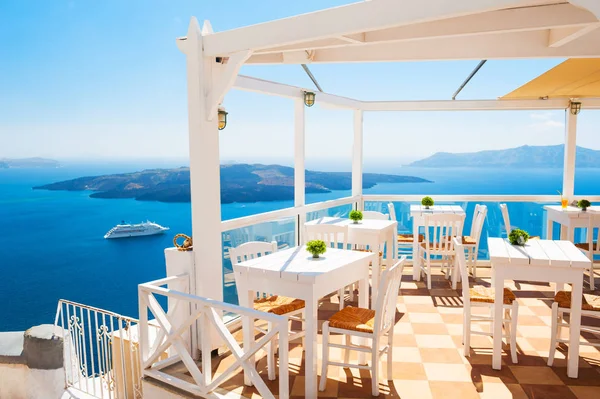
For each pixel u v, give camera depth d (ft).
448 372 12.64
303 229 21.44
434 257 26.91
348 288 20.86
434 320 16.65
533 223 25.31
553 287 20.66
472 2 9.20
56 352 15.33
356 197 26.04
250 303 12.39
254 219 17.60
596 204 25.05
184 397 11.42
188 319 11.02
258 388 9.84
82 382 16.34
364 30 10.51
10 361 15.44
